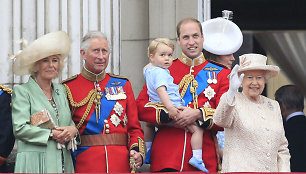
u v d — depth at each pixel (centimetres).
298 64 4425
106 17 3109
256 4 4441
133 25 3159
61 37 2309
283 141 2300
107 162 2328
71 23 3070
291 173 1845
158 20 3139
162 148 2433
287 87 2769
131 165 2355
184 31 2491
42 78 2305
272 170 2230
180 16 3127
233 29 2764
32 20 3045
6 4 3033
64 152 2281
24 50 2281
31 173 2045
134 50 3153
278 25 4481
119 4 3138
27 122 2236
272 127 2252
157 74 2422
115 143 2367
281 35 4481
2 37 3020
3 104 2302
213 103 2464
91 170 2325
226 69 2516
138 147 2380
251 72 2275
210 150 2450
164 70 2441
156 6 3144
